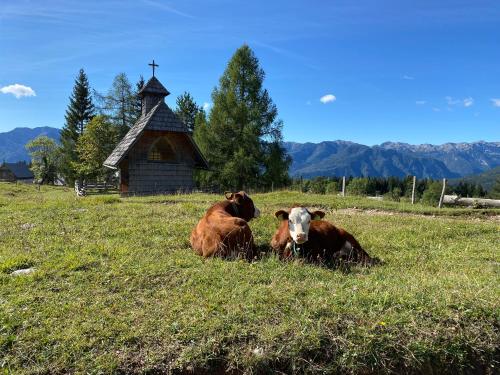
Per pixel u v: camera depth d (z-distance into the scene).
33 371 4.34
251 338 4.88
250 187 37.88
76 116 75.25
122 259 7.26
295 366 4.64
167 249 8.22
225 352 4.75
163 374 4.49
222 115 37.53
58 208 13.19
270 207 15.81
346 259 8.11
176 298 5.69
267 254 8.25
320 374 4.64
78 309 5.38
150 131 26.66
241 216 9.61
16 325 4.98
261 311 5.30
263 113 38.44
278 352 4.69
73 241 8.73
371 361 4.77
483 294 5.82
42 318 5.15
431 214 15.75
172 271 6.71
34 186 45.28
